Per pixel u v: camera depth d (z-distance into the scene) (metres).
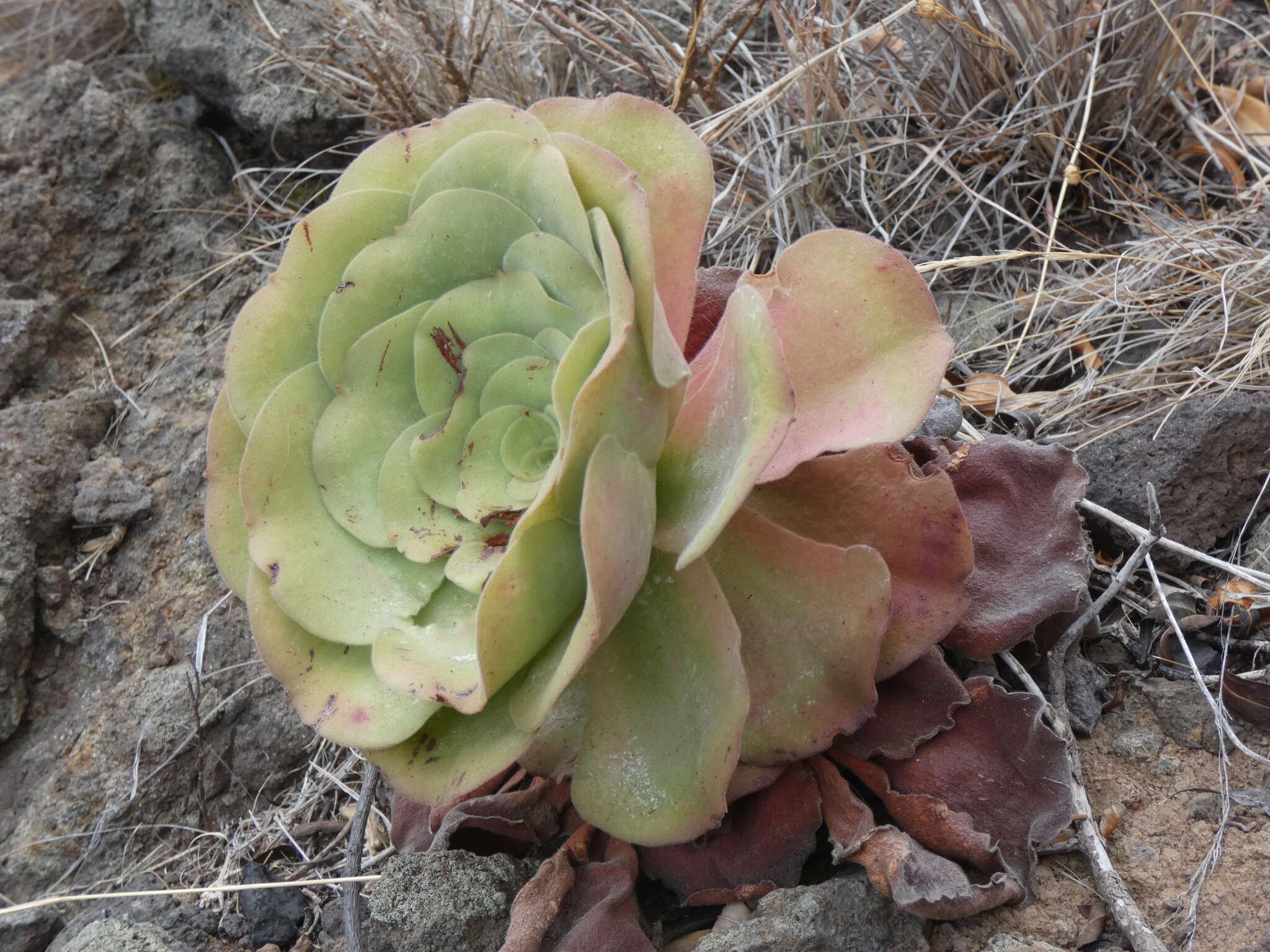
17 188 0.73
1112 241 0.67
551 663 0.41
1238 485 0.56
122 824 0.58
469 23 0.74
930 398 0.43
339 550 0.45
